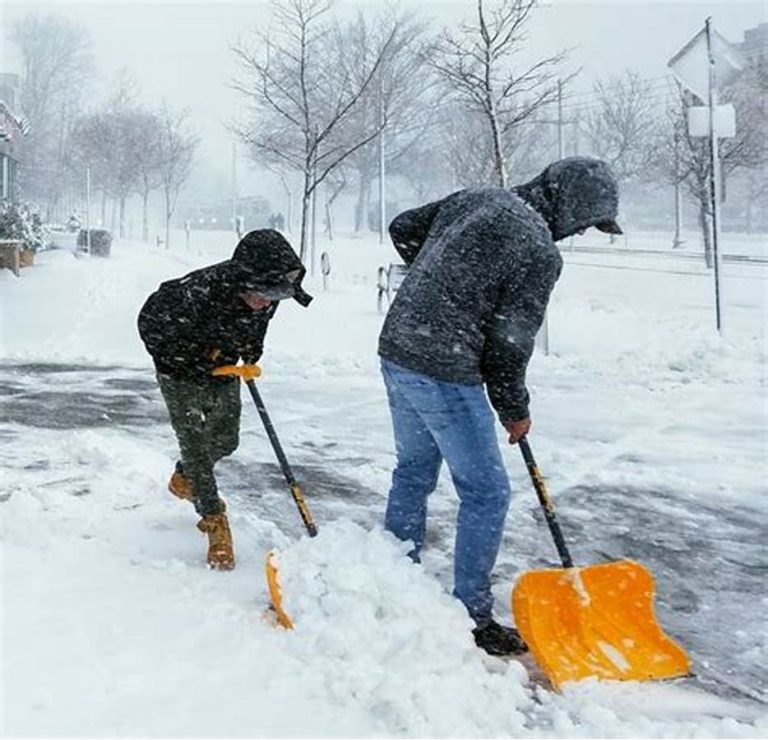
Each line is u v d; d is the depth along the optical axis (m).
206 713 2.79
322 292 19.23
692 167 27.34
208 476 4.21
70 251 30.27
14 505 4.92
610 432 7.65
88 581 3.86
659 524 5.28
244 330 4.15
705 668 3.50
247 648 3.25
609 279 24.23
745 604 4.16
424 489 3.90
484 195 3.57
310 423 7.84
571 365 11.04
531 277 3.38
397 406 3.76
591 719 2.99
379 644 3.21
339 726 2.79
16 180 30.27
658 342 12.95
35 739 2.57
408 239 3.89
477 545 3.55
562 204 3.52
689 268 27.17
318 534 3.80
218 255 35.12
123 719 2.71
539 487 3.58
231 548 4.18
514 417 3.47
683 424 8.00
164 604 3.63
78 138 56.34
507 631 3.61
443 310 3.47
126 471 5.84
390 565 3.54
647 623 3.50
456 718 2.87
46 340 12.98
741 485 6.11
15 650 3.11
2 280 19.47
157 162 51.97
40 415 7.92
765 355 11.10
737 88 35.12
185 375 4.19
